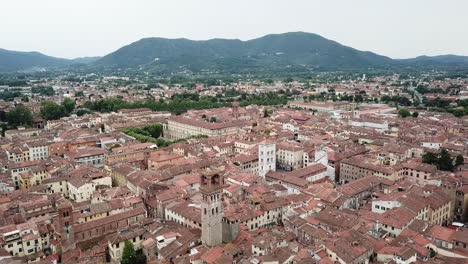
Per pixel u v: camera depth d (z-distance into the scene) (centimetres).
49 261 13775
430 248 13912
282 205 18338
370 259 13512
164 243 14775
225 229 15588
